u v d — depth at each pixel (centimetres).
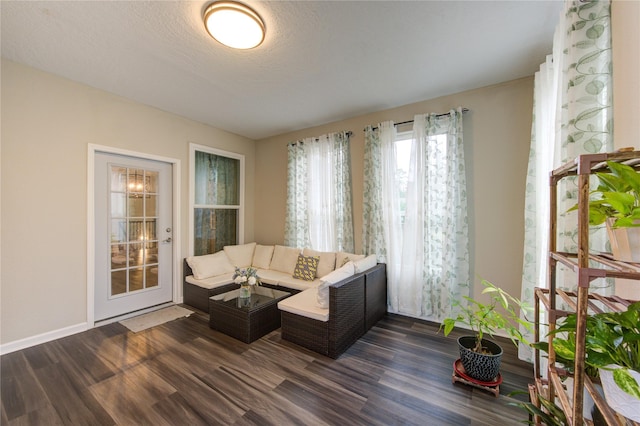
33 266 247
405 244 321
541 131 230
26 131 243
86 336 264
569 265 91
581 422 79
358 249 369
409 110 328
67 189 267
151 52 221
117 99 304
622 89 129
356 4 170
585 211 79
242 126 415
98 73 256
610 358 75
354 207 373
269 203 473
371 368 213
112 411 166
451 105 300
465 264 287
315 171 404
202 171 411
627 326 76
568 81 153
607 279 132
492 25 190
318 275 356
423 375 204
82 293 276
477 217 286
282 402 174
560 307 161
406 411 167
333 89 288
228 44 202
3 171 232
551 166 204
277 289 346
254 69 247
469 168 291
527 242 237
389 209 333
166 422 158
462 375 191
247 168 479
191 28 191
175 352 235
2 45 212
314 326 239
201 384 192
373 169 344
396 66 242
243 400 176
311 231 404
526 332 226
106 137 295
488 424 157
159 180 354
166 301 362
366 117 362
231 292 316
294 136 439
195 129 390
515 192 267
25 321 242
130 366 213
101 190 299
